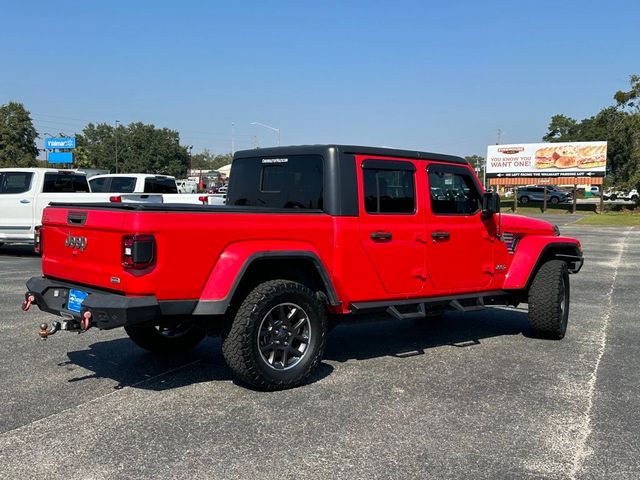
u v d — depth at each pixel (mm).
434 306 6414
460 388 5258
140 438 4098
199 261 4684
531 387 5305
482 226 6711
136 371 5641
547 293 6941
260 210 5070
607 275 13180
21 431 4203
